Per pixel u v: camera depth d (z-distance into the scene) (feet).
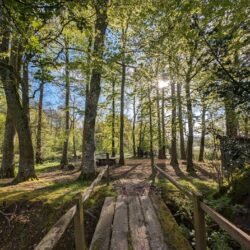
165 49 43.60
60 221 10.25
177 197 29.09
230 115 29.43
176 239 17.69
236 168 29.84
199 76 42.04
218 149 33.09
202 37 24.45
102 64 35.40
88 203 27.86
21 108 42.39
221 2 19.36
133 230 19.24
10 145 53.47
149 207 24.91
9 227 26.03
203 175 45.62
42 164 85.56
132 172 51.01
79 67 34.47
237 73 23.86
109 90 81.56
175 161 65.31
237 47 24.11
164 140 83.92
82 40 47.55
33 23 16.79
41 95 85.25
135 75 58.39
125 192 31.55
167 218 21.75
